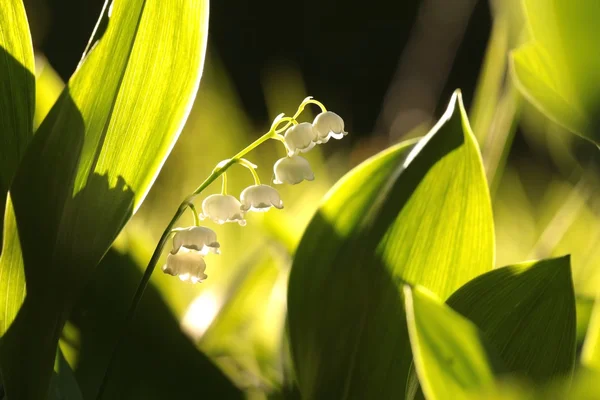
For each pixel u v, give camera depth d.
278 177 0.41
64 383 0.45
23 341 0.41
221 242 0.62
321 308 0.43
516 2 0.50
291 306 0.43
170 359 0.45
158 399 0.45
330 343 0.43
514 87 0.53
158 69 0.41
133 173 0.41
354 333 0.43
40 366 0.41
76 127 0.41
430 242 0.43
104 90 0.41
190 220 0.68
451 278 0.43
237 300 0.49
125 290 0.46
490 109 0.56
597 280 0.51
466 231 0.43
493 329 0.41
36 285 0.41
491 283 0.41
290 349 0.43
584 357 0.39
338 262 0.43
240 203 0.41
